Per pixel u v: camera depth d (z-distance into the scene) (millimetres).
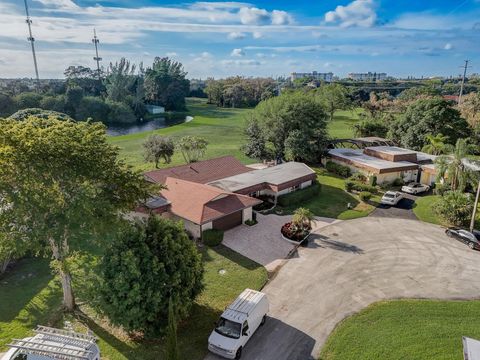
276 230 31750
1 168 16250
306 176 41219
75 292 20578
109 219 17438
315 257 26969
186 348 17453
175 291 17500
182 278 17984
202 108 166750
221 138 83938
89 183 17844
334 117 122938
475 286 23359
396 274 24656
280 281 23672
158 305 16906
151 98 153875
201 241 28828
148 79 151875
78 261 19578
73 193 17266
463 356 16625
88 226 17141
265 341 18031
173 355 14625
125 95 132875
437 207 34625
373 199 40781
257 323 18500
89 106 114562
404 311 20500
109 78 135375
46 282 23312
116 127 109750
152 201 31234
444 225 33406
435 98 63125
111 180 18688
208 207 29938
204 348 17500
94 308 17250
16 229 16859
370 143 58188
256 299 18875
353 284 23391
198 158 55500
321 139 55406
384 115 82188
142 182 20188
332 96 106562
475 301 21625
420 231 32094
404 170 45812
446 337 18344
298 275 24422
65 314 19766
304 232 30188
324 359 16844
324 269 25234
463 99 103562
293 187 40250
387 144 60156
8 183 16500
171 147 52094
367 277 24234
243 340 17078
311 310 20625
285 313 20328
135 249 17047
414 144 61938
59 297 21562
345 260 26547
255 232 31188
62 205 16859
